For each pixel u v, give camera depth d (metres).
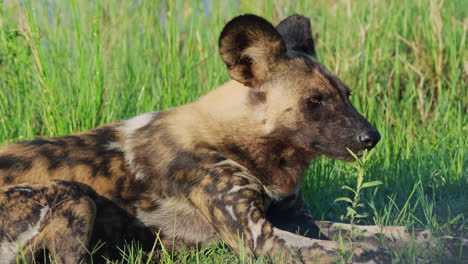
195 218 7.23
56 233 6.33
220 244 7.39
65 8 12.93
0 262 6.25
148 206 7.18
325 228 7.79
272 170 7.44
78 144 7.23
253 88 7.35
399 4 14.21
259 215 6.82
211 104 7.58
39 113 10.96
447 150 10.39
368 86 12.35
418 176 9.34
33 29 10.04
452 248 6.64
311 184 9.26
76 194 6.46
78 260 6.36
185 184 7.16
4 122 10.23
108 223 7.02
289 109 7.25
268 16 13.36
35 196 6.36
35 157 6.95
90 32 11.99
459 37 13.14
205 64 12.13
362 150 7.19
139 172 7.23
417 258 6.45
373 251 6.44
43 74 9.86
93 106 9.99
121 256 7.14
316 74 7.35
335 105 7.29
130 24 13.59
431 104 12.27
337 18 13.74
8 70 10.98
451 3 13.87
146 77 10.94
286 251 6.51
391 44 13.30
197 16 13.11
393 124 11.42
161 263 7.06
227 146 7.34
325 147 7.28
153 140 7.39
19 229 6.28
